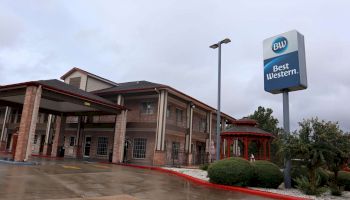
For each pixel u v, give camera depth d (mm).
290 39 14820
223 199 10398
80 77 31641
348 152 12297
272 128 41719
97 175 14531
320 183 13469
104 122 29766
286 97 14859
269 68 15461
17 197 8039
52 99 22422
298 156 12961
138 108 28141
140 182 13398
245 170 13586
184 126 30500
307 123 12906
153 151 26156
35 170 14297
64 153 30266
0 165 15250
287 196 11227
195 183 14703
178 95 27594
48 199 8117
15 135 18062
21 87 18750
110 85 33156
